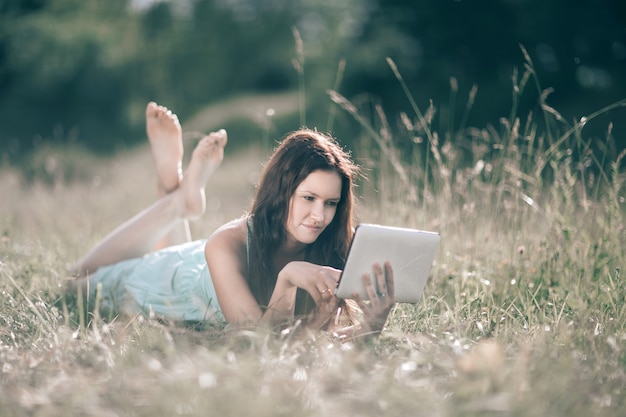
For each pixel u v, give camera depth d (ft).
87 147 81.00
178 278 12.80
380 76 63.46
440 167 16.71
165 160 15.56
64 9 90.99
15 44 88.22
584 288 12.90
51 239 18.63
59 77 93.30
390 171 19.19
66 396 7.98
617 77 57.26
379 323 10.56
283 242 11.55
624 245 14.05
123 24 94.38
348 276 10.37
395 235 10.44
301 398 7.88
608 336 10.34
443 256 15.07
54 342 10.07
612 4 57.47
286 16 98.27
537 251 14.17
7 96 91.86
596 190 15.26
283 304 10.68
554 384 8.21
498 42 59.47
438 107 58.29
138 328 10.74
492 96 57.62
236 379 8.00
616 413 7.83
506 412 7.45
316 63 79.56
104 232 20.51
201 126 79.77
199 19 99.50
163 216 14.70
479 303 12.67
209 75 99.35
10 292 13.00
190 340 10.54
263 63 99.81
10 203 27.40
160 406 7.45
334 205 11.26
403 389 8.04
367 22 67.87
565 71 57.77
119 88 96.12
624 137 47.98
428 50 61.87
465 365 8.37
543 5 57.16
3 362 9.30
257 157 55.26
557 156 15.49
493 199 16.63
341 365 8.64
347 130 51.16
